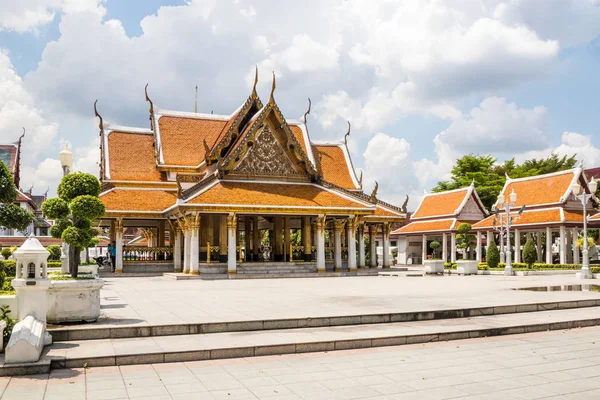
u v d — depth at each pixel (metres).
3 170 11.14
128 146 44.22
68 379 9.51
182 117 45.69
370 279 33.69
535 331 14.68
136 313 15.23
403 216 46.41
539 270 42.78
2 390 8.80
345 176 49.25
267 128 38.16
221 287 26.14
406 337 12.81
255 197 35.31
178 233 37.97
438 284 28.31
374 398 8.46
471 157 83.94
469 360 11.10
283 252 40.28
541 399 8.45
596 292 22.38
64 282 13.05
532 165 82.00
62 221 15.69
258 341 12.01
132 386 9.09
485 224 56.41
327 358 11.26
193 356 11.03
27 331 10.26
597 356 11.55
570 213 50.00
